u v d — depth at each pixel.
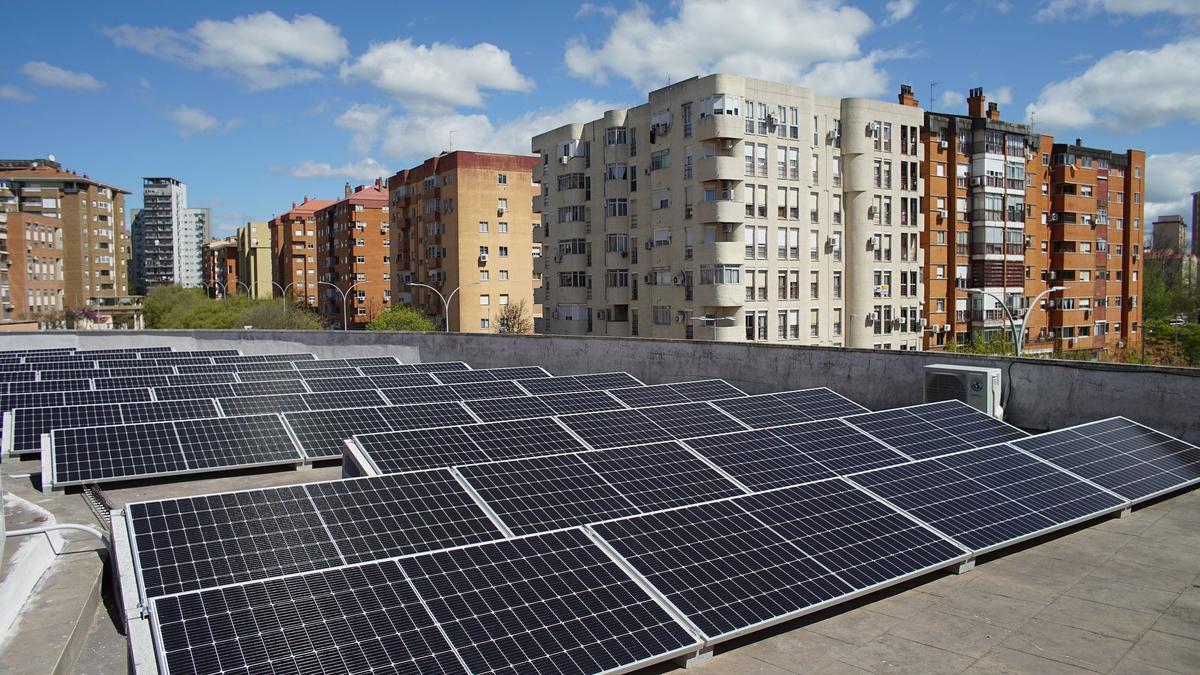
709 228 53.78
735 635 9.38
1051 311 79.25
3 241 99.94
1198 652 9.80
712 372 29.09
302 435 20.14
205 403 23.45
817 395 23.61
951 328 69.00
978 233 69.75
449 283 87.50
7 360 34.16
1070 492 14.65
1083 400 20.33
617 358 32.25
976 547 12.27
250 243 169.00
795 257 56.06
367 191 123.56
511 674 8.04
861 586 10.68
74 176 134.75
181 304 95.44
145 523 10.52
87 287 136.00
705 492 14.06
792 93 55.28
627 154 61.84
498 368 33.94
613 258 62.44
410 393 26.44
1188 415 18.58
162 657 7.78
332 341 40.78
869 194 58.88
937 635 10.25
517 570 9.91
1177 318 101.81
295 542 10.74
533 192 88.31
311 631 8.36
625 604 9.48
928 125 67.00
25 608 9.98
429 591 9.27
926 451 17.34
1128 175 86.50
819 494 13.23
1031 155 76.00
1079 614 10.87
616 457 15.25
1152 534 13.99
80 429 18.61
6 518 12.52
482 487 13.23
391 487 12.71
